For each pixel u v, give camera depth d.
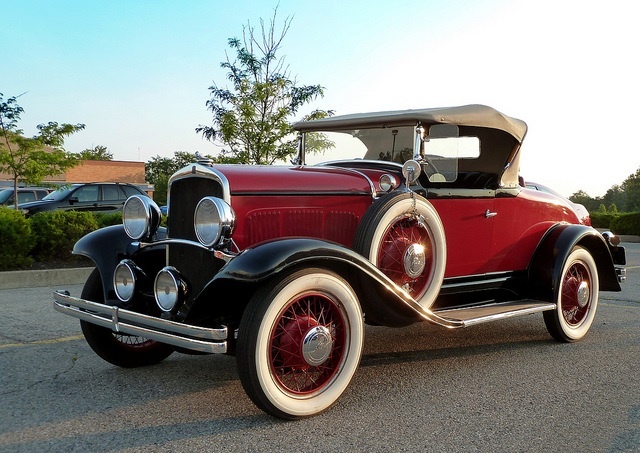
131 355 4.11
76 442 2.88
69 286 7.69
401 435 3.00
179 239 3.66
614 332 5.45
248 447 2.84
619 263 5.50
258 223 3.61
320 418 3.23
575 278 5.03
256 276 2.95
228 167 3.69
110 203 15.27
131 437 2.94
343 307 3.35
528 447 2.87
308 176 3.85
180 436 2.96
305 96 9.70
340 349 3.39
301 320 3.20
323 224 3.87
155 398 3.51
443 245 4.04
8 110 11.42
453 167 4.36
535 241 4.98
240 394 3.60
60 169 12.47
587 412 3.35
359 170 4.25
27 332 5.07
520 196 4.80
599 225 23.47
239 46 9.72
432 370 4.16
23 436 2.94
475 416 3.27
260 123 9.46
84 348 4.61
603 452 2.82
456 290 4.51
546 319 4.94
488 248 4.62
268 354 3.07
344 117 4.73
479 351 4.71
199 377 3.94
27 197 16.95
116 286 3.81
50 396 3.53
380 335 5.20
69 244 8.85
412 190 4.07
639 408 3.42
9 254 7.94
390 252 3.79
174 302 3.41
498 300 4.89
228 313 3.43
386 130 4.43
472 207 4.46
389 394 3.63
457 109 4.30
